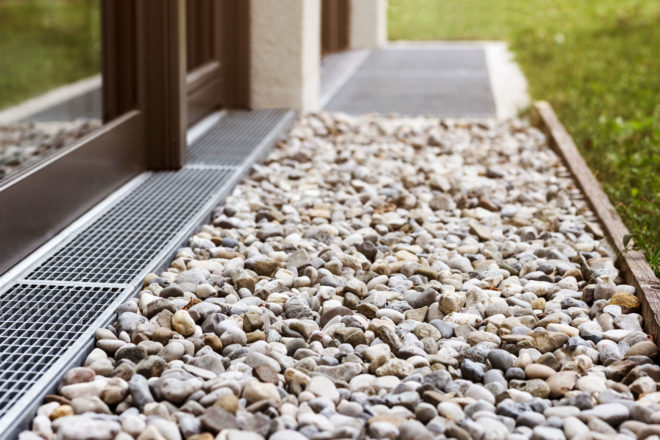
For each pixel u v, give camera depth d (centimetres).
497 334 155
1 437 123
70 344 148
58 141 267
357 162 241
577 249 186
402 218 202
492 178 232
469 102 319
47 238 182
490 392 140
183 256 179
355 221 198
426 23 620
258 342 149
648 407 135
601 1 677
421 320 160
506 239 191
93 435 122
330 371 144
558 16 623
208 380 141
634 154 250
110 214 196
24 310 156
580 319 159
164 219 192
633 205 207
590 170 235
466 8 682
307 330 154
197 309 157
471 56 449
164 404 134
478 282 171
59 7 368
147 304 158
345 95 335
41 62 351
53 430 127
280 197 211
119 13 218
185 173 221
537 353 150
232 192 214
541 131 274
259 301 163
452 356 149
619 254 178
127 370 141
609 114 296
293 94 290
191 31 273
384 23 514
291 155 241
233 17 286
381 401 137
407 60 435
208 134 255
